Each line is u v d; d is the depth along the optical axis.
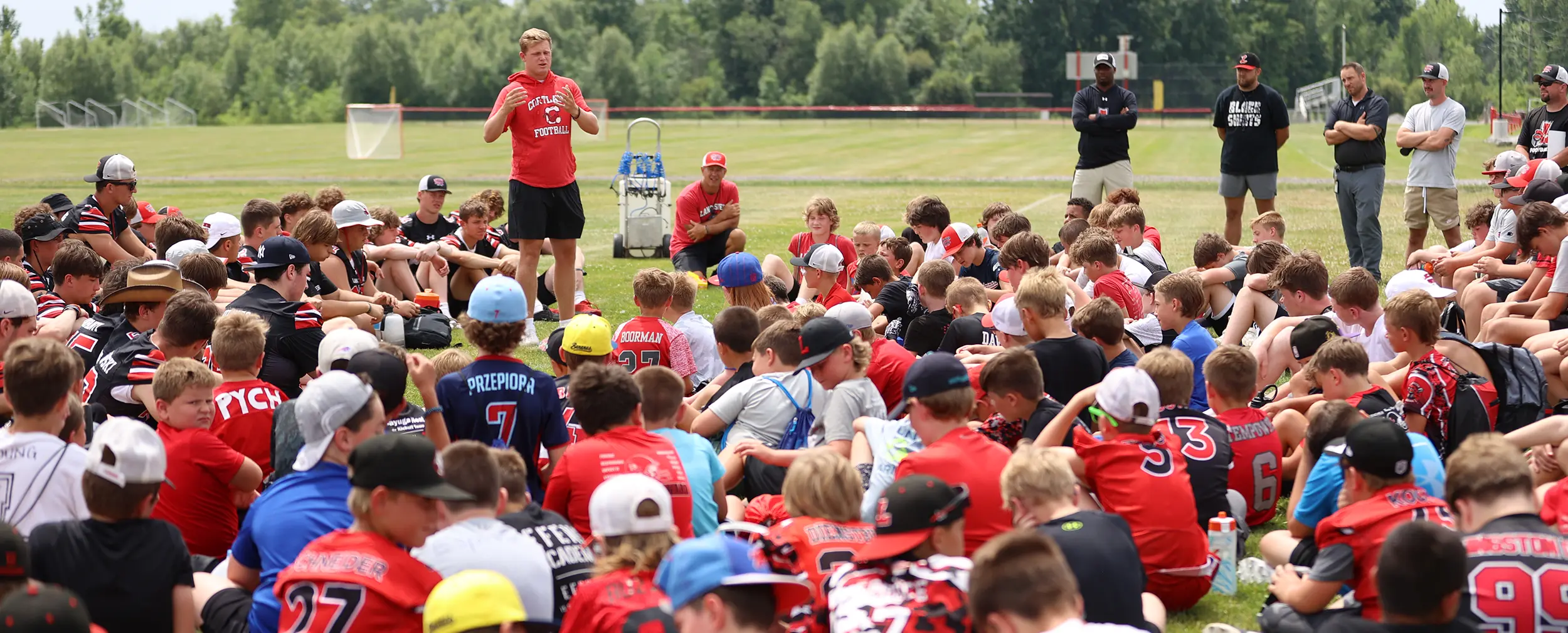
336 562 3.87
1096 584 4.10
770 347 6.47
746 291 9.19
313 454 4.52
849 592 3.73
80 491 4.72
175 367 5.23
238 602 4.59
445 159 45.31
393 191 31.00
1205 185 30.56
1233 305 9.20
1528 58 42.59
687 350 8.00
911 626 3.60
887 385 7.14
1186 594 5.04
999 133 64.38
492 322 5.72
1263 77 110.50
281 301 7.45
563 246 10.64
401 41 108.38
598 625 3.68
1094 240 8.47
